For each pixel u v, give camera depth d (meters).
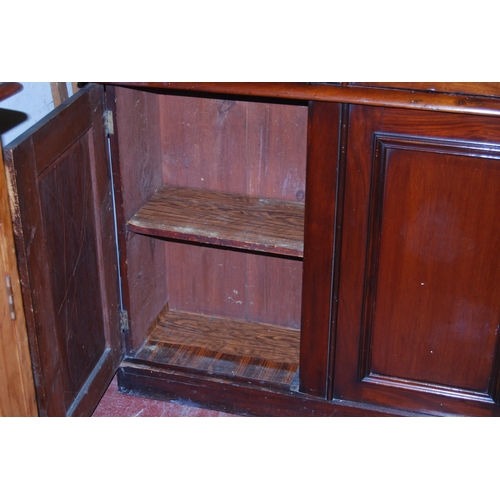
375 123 1.80
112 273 2.20
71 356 1.99
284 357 2.43
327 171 1.89
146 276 2.43
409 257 1.94
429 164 1.81
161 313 2.63
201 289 2.62
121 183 2.12
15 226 1.62
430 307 1.99
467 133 1.75
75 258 1.95
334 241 1.97
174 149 2.39
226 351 2.45
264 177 2.35
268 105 2.22
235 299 2.61
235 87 1.82
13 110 2.02
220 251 2.53
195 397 2.37
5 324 1.61
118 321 2.31
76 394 2.05
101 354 2.22
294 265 2.47
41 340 1.78
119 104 2.03
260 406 2.31
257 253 2.49
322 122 1.83
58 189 1.81
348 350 2.13
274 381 2.30
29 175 1.64
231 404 2.34
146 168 2.29
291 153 2.28
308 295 2.08
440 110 1.70
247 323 2.62
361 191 1.89
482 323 1.97
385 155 1.83
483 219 1.83
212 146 2.35
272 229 2.20
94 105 1.94
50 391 1.86
